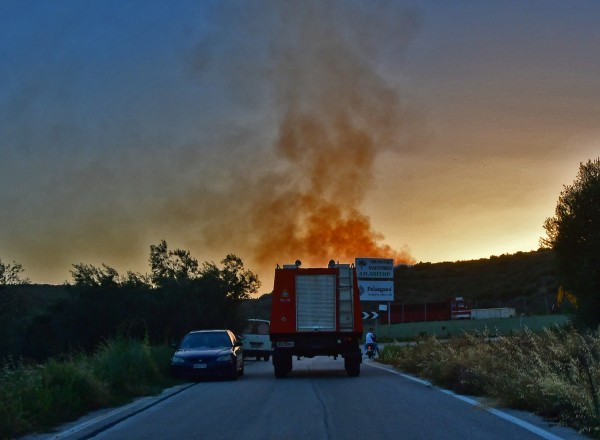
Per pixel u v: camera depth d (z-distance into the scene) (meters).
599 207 29.72
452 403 14.84
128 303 36.41
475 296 103.75
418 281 118.12
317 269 24.83
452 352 20.39
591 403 10.91
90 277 36.84
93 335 35.53
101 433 12.31
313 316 24.53
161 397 18.45
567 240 30.38
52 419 13.61
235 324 41.94
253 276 42.22
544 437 10.31
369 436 10.82
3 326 30.88
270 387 20.41
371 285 57.66
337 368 30.39
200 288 40.03
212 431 11.95
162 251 40.56
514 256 115.94
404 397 16.31
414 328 60.62
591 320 27.72
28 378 14.50
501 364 16.58
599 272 28.44
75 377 15.84
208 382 23.59
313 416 13.38
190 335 25.81
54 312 37.31
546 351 16.23
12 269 31.69
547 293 90.19
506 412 13.15
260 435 11.27
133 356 21.56
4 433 11.80
